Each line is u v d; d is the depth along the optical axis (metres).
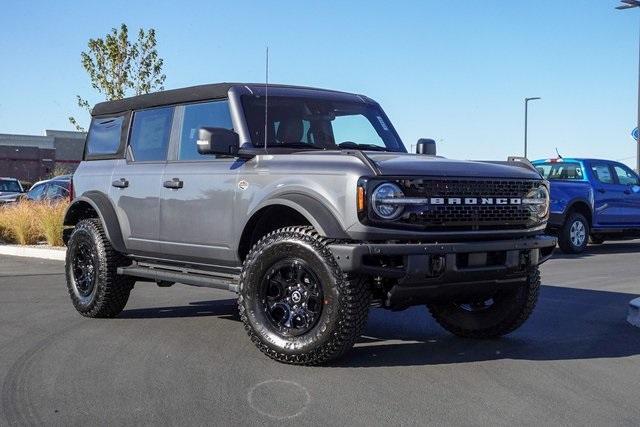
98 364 5.61
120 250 7.16
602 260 13.34
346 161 5.28
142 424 4.26
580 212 14.77
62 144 50.22
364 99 7.22
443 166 5.44
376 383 5.03
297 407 4.54
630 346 6.22
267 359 5.68
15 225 16.38
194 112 6.68
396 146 6.99
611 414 4.42
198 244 6.30
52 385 5.04
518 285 5.87
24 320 7.42
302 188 5.39
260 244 5.52
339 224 5.16
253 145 6.08
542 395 4.79
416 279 5.11
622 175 15.95
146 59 20.16
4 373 5.36
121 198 7.15
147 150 7.10
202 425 4.24
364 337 6.55
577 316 7.61
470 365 5.54
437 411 4.46
